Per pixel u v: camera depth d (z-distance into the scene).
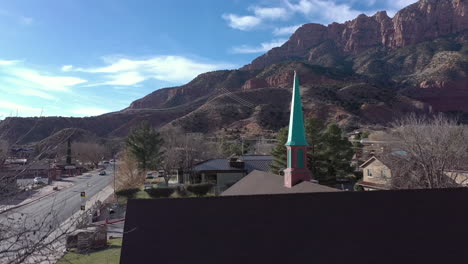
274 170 46.69
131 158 57.84
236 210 11.43
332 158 45.78
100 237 25.27
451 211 12.48
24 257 6.93
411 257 11.08
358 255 10.90
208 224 11.00
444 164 28.72
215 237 10.76
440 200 12.70
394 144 33.78
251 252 10.58
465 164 29.45
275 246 10.78
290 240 10.97
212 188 46.91
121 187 52.22
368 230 11.52
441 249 11.42
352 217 11.77
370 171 42.34
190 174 51.88
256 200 11.75
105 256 22.89
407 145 29.69
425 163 28.34
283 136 46.53
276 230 11.14
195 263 10.16
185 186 45.94
